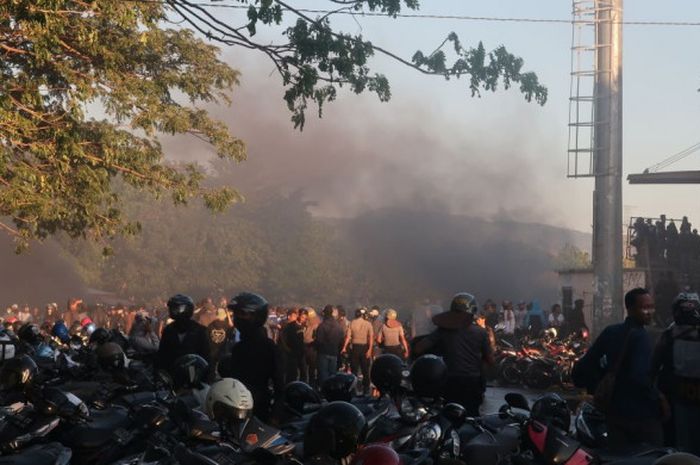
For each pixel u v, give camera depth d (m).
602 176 24.11
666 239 29.97
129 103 19.88
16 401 7.91
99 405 9.46
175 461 6.48
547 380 23.58
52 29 14.09
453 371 10.12
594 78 24.34
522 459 7.69
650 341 8.88
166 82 21.36
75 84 17.91
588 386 9.16
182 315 10.92
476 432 7.90
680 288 29.16
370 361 21.47
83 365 12.81
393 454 4.73
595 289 24.05
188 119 21.45
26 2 13.33
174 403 6.72
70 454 7.32
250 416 6.50
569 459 7.68
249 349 9.55
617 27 24.16
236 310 9.52
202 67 22.02
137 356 13.96
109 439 7.65
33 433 7.53
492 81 15.35
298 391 8.83
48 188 17.67
